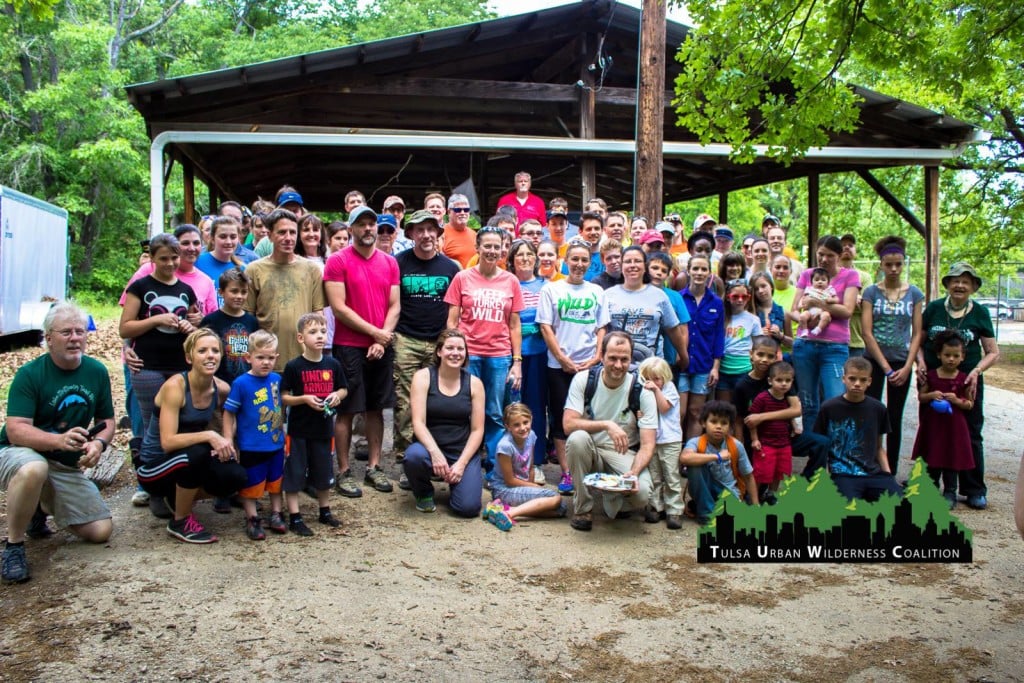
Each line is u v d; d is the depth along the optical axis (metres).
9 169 25.55
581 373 5.07
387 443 6.92
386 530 4.77
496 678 3.19
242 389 4.51
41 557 4.24
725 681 3.21
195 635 3.43
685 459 5.04
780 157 7.76
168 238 4.88
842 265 6.51
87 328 4.34
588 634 3.59
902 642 3.58
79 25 25.53
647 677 3.23
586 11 10.20
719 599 4.00
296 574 4.09
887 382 5.99
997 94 15.26
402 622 3.62
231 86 9.17
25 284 13.84
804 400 6.18
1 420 7.62
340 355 5.37
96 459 4.24
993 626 3.75
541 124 11.73
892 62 7.36
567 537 4.80
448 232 7.26
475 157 13.26
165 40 31.95
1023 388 12.37
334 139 9.42
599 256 6.68
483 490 5.65
